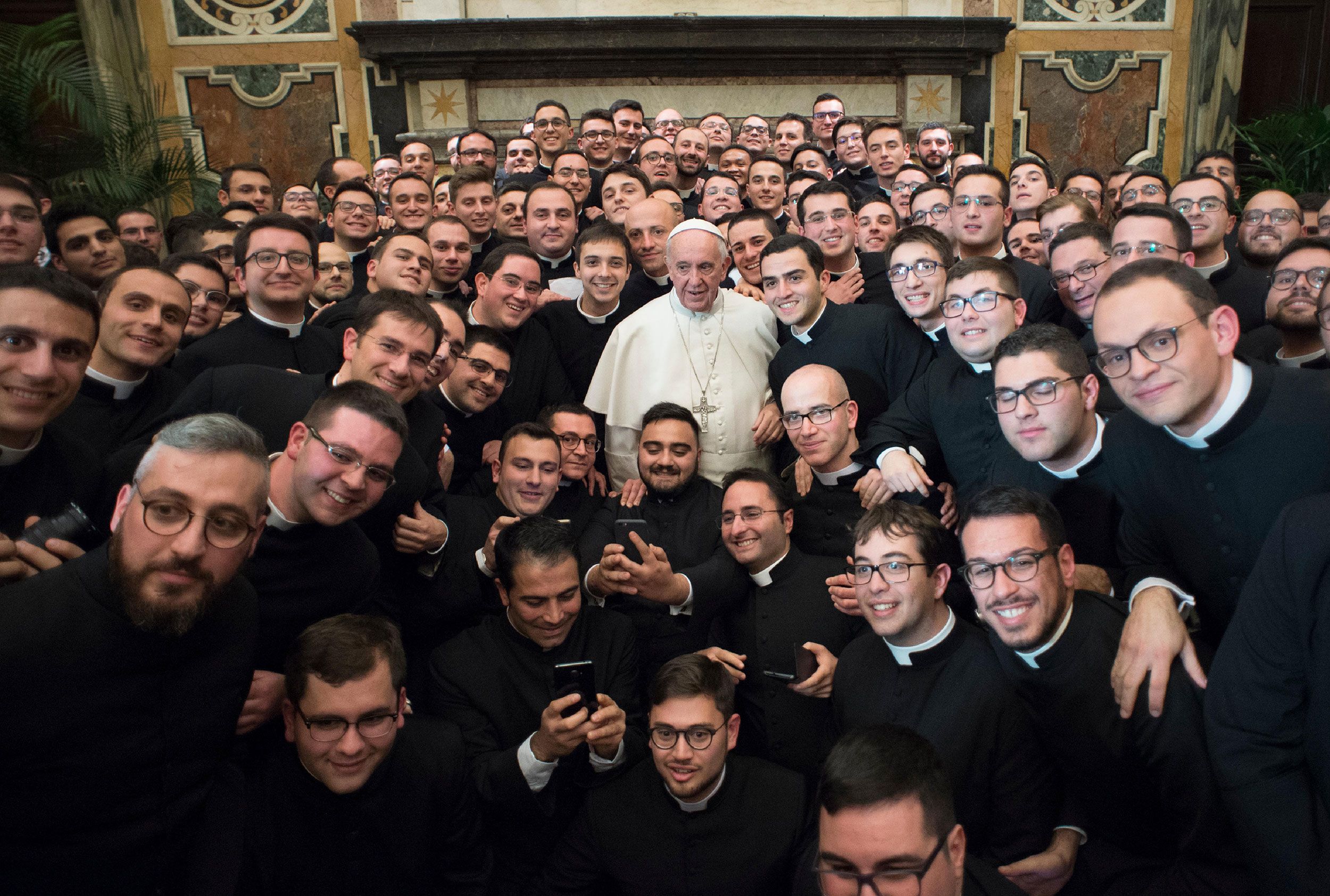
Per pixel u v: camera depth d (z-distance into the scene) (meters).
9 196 3.70
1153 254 3.39
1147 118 9.23
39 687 1.71
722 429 4.22
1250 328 4.22
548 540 2.89
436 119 8.66
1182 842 2.28
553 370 4.48
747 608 3.35
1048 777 2.52
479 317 4.35
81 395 3.04
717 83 8.78
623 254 4.49
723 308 4.32
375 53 8.39
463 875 2.67
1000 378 2.67
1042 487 2.85
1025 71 9.08
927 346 3.90
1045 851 2.50
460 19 8.24
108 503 2.39
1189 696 2.22
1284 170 7.84
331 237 6.27
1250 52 9.62
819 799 1.79
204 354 3.61
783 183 5.89
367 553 2.66
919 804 1.70
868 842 1.69
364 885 2.46
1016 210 5.98
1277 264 3.54
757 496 3.26
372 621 2.42
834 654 3.22
